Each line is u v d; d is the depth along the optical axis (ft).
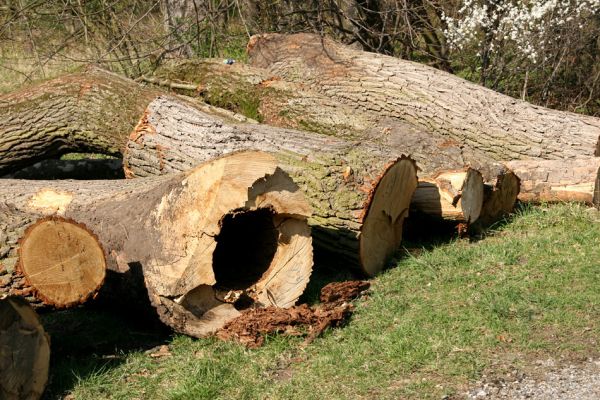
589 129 27.32
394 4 38.22
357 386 15.48
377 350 16.80
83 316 19.34
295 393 15.37
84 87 28.71
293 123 28.45
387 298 19.47
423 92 28.86
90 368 16.46
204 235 16.80
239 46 39.60
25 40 40.63
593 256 21.15
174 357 16.92
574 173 25.03
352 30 39.55
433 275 20.58
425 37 39.68
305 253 18.39
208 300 17.46
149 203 17.75
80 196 19.53
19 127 28.25
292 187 17.70
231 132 23.18
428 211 22.68
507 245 22.13
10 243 16.37
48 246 15.80
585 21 36.01
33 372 14.98
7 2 39.37
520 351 16.65
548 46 36.09
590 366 15.90
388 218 21.45
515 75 37.76
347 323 18.16
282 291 18.25
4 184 21.26
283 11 39.60
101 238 18.11
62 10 37.60
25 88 29.40
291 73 31.42
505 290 19.25
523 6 34.86
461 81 29.14
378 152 21.35
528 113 27.96
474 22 35.32
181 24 36.94
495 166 24.02
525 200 25.73
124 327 18.66
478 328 17.57
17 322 14.61
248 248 18.92
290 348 17.06
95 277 16.25
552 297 18.80
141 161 24.38
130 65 38.68
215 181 16.76
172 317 17.17
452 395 15.06
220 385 15.67
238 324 17.33
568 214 24.14
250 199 17.13
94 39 39.34
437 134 28.22
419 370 16.02
